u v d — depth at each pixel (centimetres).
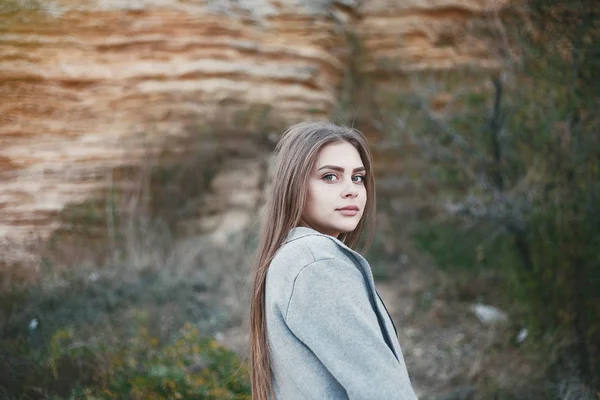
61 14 547
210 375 326
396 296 550
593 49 392
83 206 519
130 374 329
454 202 551
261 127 623
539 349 391
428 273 593
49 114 531
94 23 562
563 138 401
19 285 412
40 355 338
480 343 439
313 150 166
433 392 388
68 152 530
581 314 380
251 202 611
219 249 559
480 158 498
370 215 192
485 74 584
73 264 476
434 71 675
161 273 495
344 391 142
